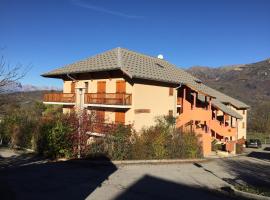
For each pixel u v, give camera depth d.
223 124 41.69
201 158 29.12
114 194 14.40
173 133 27.78
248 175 22.84
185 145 27.86
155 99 32.19
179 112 36.41
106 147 23.41
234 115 42.22
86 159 22.59
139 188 15.88
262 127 78.94
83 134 23.17
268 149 54.91
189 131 29.59
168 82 32.78
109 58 32.81
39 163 21.25
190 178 19.69
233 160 32.34
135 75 28.39
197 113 35.38
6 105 12.55
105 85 32.25
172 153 26.75
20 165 20.36
